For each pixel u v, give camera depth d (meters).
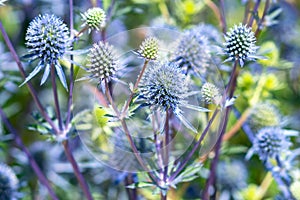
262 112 0.47
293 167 0.45
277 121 0.47
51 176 0.48
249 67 0.48
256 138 0.45
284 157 0.45
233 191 0.48
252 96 0.48
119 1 0.46
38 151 0.48
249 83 0.48
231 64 0.44
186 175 0.38
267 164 0.44
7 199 0.43
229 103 0.37
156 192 0.37
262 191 0.47
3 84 0.46
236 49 0.37
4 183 0.43
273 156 0.44
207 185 0.43
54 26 0.36
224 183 0.48
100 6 0.43
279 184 0.44
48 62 0.36
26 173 0.47
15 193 0.44
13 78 0.46
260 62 0.47
